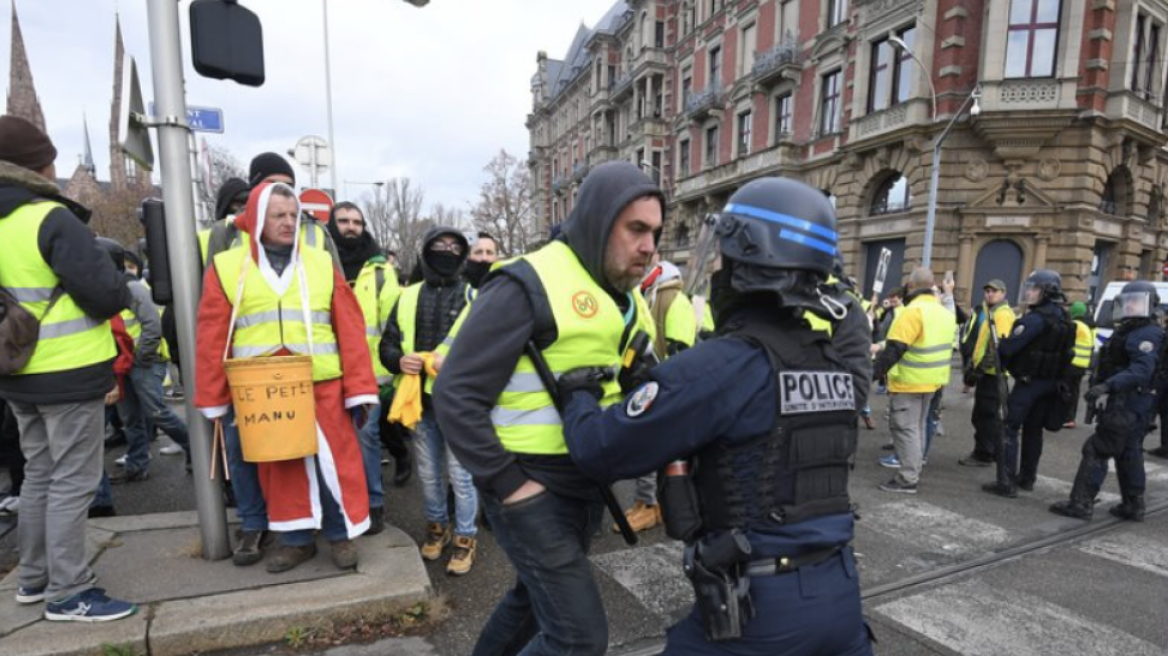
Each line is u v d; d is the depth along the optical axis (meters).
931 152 15.95
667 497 1.37
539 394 1.52
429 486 3.32
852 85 18.42
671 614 2.82
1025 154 15.13
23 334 2.14
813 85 20.14
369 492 3.31
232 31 2.60
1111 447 4.14
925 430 5.68
